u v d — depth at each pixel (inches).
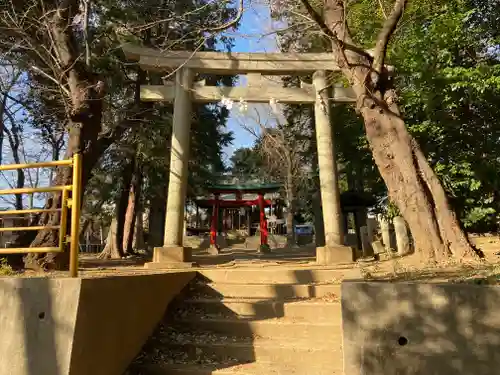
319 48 476.4
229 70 429.4
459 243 267.1
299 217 1406.3
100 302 171.3
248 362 192.7
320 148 422.3
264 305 234.4
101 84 371.9
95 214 833.5
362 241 539.8
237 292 262.7
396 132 303.9
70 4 373.7
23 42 409.4
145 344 208.7
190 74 422.0
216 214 1018.1
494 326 128.6
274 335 213.5
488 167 392.5
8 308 166.2
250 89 427.8
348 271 280.4
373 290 143.2
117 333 183.8
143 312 211.0
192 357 199.6
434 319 135.0
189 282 275.1
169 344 207.8
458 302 133.6
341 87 438.0
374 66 303.7
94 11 484.4
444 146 419.8
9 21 388.2
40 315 160.7
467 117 407.2
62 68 358.9
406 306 138.7
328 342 199.8
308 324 211.5
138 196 796.0
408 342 136.0
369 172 606.5
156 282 230.5
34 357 156.4
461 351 130.4
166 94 422.6
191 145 788.0
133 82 602.9
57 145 714.8
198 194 965.2
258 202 1037.8
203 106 805.2
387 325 139.3
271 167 1124.5
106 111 538.9
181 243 391.5
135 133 650.2
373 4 428.1
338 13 335.0
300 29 340.2
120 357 184.9
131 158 713.6
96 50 496.1
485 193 403.9
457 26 375.2
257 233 1507.1
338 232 397.4
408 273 214.2
